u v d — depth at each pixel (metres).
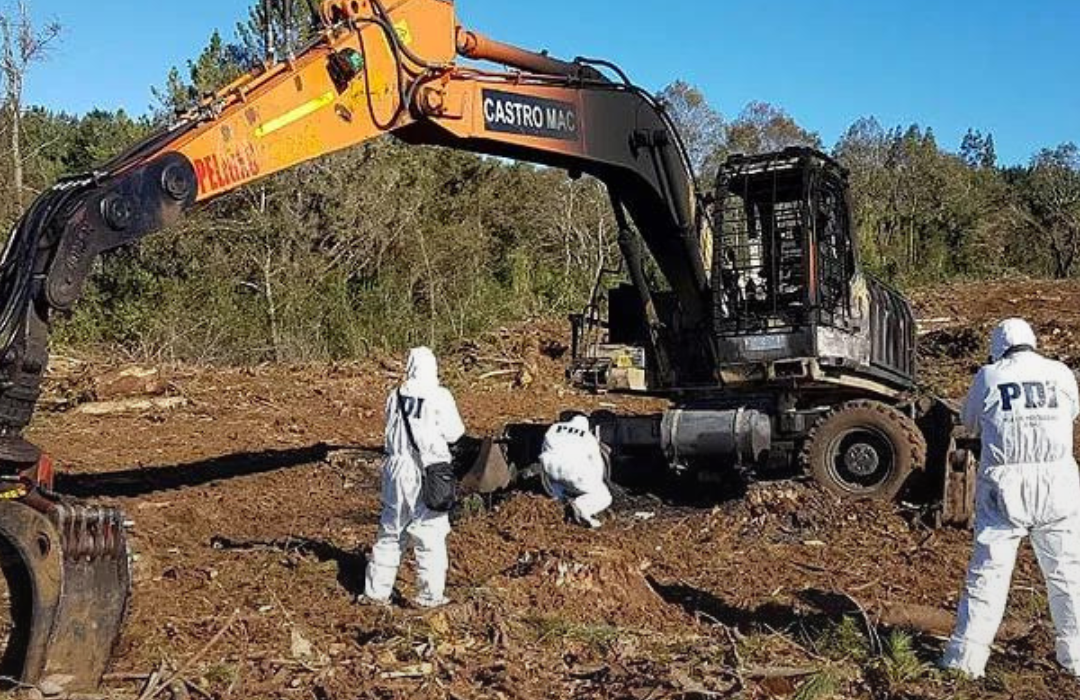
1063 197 53.72
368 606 7.96
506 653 7.03
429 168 35.91
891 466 11.49
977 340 23.86
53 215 6.46
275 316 29.20
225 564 8.95
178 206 7.10
